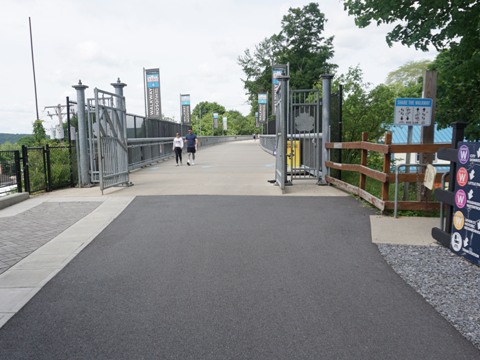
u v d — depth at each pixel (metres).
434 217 6.95
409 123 7.21
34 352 2.96
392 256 5.01
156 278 4.39
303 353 2.90
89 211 8.03
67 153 12.34
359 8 8.75
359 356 2.86
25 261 5.06
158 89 27.47
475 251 4.68
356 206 7.96
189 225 6.69
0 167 9.44
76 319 3.47
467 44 7.80
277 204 8.26
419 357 2.85
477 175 4.64
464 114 8.01
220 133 101.06
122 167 11.26
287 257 5.03
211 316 3.48
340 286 4.11
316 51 50.03
